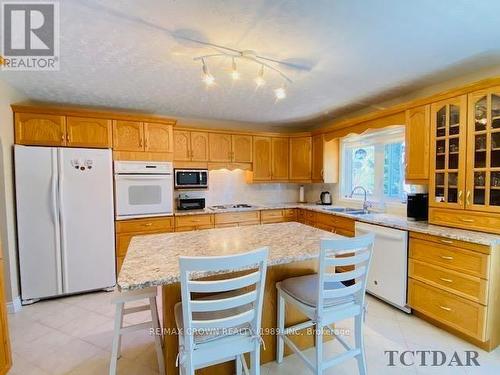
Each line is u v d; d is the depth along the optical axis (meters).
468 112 2.16
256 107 3.59
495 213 2.03
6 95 2.62
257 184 4.82
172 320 1.59
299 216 4.42
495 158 2.03
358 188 3.98
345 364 1.83
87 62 2.15
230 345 1.29
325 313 1.51
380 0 1.40
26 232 2.73
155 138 3.47
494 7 1.46
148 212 3.43
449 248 2.12
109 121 3.20
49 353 1.97
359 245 1.48
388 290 2.61
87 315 2.54
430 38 1.80
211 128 4.12
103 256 3.08
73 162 2.91
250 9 1.47
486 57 2.10
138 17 1.55
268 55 2.03
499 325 1.98
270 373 1.74
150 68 2.27
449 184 2.35
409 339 2.09
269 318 1.87
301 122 4.60
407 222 2.65
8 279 2.59
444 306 2.16
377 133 3.60
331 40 1.82
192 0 1.39
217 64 2.18
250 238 2.02
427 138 2.52
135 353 1.96
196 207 4.08
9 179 2.66
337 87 2.77
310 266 2.00
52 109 2.91
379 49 1.95
